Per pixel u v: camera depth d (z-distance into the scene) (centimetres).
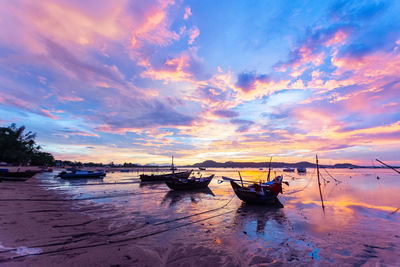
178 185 2495
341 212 1367
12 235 777
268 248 762
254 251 732
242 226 1045
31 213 1145
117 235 852
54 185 2873
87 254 653
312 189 2725
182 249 731
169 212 1312
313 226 1054
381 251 749
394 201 1783
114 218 1123
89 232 870
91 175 4534
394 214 1306
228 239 850
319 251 743
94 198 1811
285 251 738
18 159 7044
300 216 1264
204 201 1775
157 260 637
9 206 1298
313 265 639
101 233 865
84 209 1333
